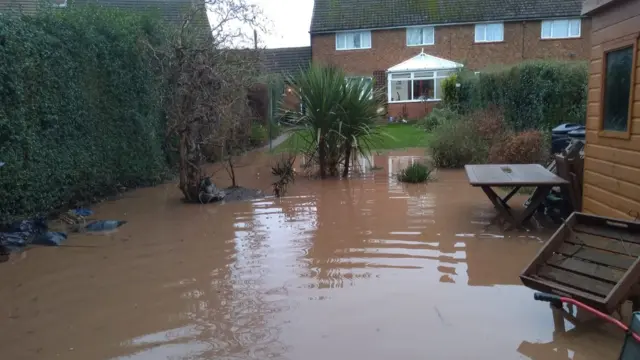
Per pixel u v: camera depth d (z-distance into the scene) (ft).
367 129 34.14
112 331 12.59
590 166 19.22
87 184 26.81
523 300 13.69
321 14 90.33
